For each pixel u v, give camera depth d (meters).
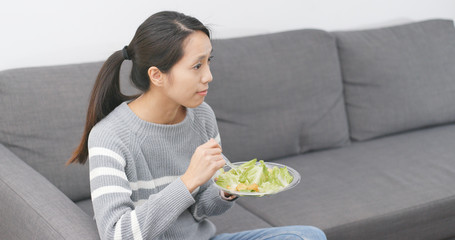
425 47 2.58
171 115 1.38
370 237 1.82
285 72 2.26
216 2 2.39
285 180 1.37
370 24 2.83
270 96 2.22
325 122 2.34
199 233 1.47
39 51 2.08
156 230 1.20
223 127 2.13
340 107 2.40
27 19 2.04
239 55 2.19
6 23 2.01
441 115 2.57
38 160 1.84
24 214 1.41
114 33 2.20
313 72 2.32
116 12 2.18
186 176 1.23
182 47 1.25
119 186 1.23
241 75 2.16
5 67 2.04
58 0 2.07
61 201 1.43
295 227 1.47
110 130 1.30
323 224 1.74
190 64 1.26
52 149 1.85
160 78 1.28
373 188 1.98
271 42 2.29
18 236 1.46
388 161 2.21
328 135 2.35
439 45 2.62
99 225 1.20
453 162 2.18
